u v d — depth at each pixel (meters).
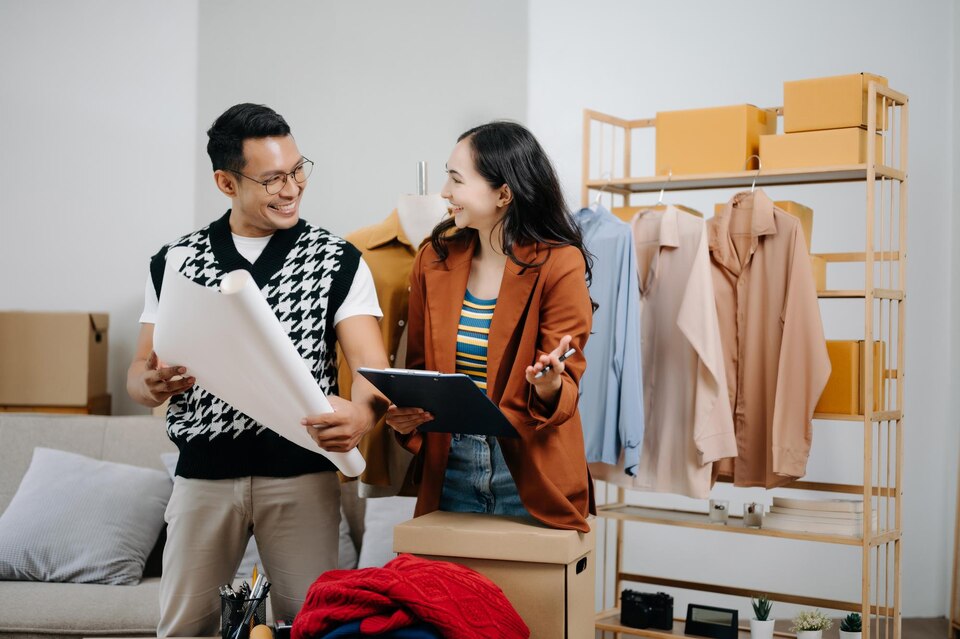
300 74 4.39
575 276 1.95
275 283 2.03
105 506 3.22
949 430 4.10
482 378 2.03
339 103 4.38
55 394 3.94
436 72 4.34
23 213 4.41
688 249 3.28
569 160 4.29
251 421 2.00
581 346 1.92
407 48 4.35
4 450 3.55
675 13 4.23
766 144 3.24
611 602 4.29
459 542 1.91
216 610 2.07
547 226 1.99
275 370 1.63
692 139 3.38
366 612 1.65
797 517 3.12
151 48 4.43
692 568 4.23
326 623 1.67
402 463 2.33
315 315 2.03
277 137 1.97
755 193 3.18
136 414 4.34
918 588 4.10
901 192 3.25
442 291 2.06
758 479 3.23
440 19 4.34
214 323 1.59
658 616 3.30
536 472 1.93
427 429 1.99
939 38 4.10
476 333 2.03
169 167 4.41
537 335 1.98
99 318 4.09
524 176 1.95
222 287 1.55
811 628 3.08
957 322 4.09
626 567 4.32
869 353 3.03
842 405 3.12
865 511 3.02
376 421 1.94
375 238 2.46
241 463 2.00
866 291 3.04
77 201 4.41
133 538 3.19
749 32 4.16
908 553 4.09
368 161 4.37
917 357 4.11
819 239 4.16
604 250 3.21
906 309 4.11
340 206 4.39
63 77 4.43
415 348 2.14
